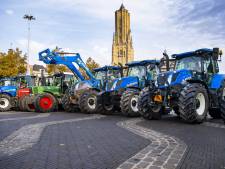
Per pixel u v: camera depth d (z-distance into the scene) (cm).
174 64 1025
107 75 1447
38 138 552
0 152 432
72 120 924
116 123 825
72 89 1441
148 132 631
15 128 713
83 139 539
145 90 962
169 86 887
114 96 1205
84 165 359
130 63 1257
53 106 1459
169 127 727
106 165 358
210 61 952
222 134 605
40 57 1460
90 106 1299
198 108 832
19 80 1808
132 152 427
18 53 3108
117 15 9231
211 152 428
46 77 1692
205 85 890
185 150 440
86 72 1491
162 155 407
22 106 1560
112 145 480
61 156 405
